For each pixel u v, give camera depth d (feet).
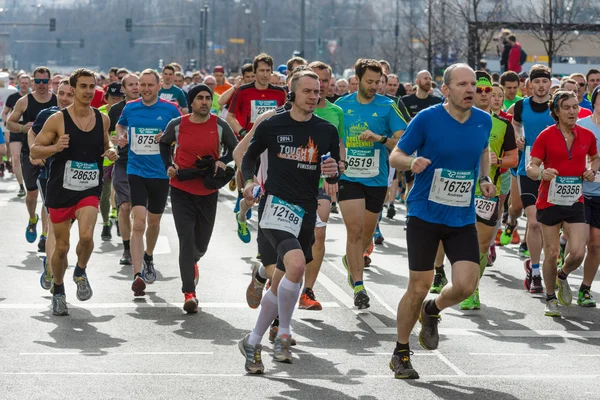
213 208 56.13
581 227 56.39
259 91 73.10
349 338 48.85
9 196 113.80
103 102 97.04
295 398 38.37
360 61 56.75
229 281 63.62
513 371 43.14
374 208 57.16
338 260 73.36
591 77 81.82
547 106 64.39
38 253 74.54
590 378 42.11
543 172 55.31
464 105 40.14
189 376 41.39
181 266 54.75
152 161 60.44
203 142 55.26
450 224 40.83
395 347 43.50
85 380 40.57
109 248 77.20
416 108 98.02
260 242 46.03
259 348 42.14
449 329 51.70
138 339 47.98
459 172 40.70
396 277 66.90
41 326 50.60
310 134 42.39
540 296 61.98
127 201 68.95
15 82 170.81
